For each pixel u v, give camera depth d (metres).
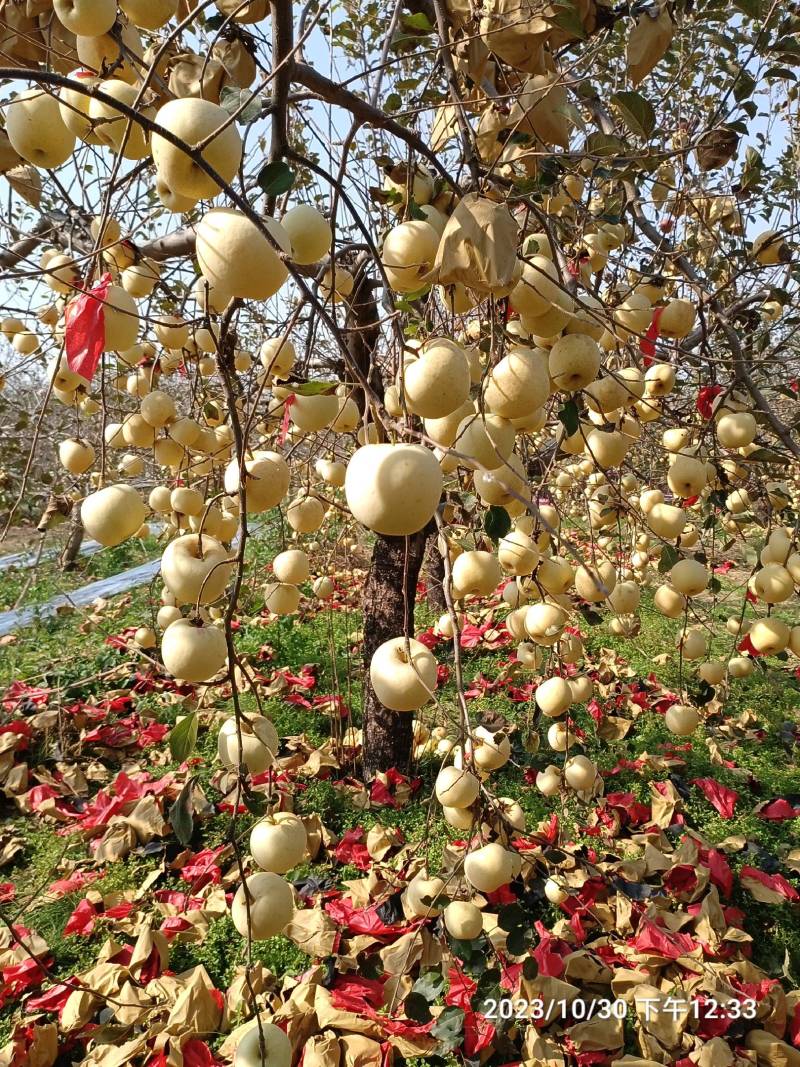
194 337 1.60
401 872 2.51
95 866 2.74
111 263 1.31
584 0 1.19
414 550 3.08
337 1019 1.86
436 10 1.04
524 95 1.24
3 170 1.23
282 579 1.42
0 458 3.44
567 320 1.03
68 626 5.66
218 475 1.83
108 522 1.06
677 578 1.74
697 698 2.23
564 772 1.90
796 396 1.85
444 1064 1.79
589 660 4.41
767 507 2.33
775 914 2.31
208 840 2.83
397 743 3.20
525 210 1.36
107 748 3.66
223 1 1.07
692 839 2.55
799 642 1.70
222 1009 1.96
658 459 2.67
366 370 2.48
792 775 3.26
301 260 1.10
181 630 0.94
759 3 1.56
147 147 1.00
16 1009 2.07
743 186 1.81
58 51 1.11
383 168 1.39
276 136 0.96
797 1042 1.85
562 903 2.13
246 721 1.03
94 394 1.71
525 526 1.39
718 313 1.99
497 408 0.97
